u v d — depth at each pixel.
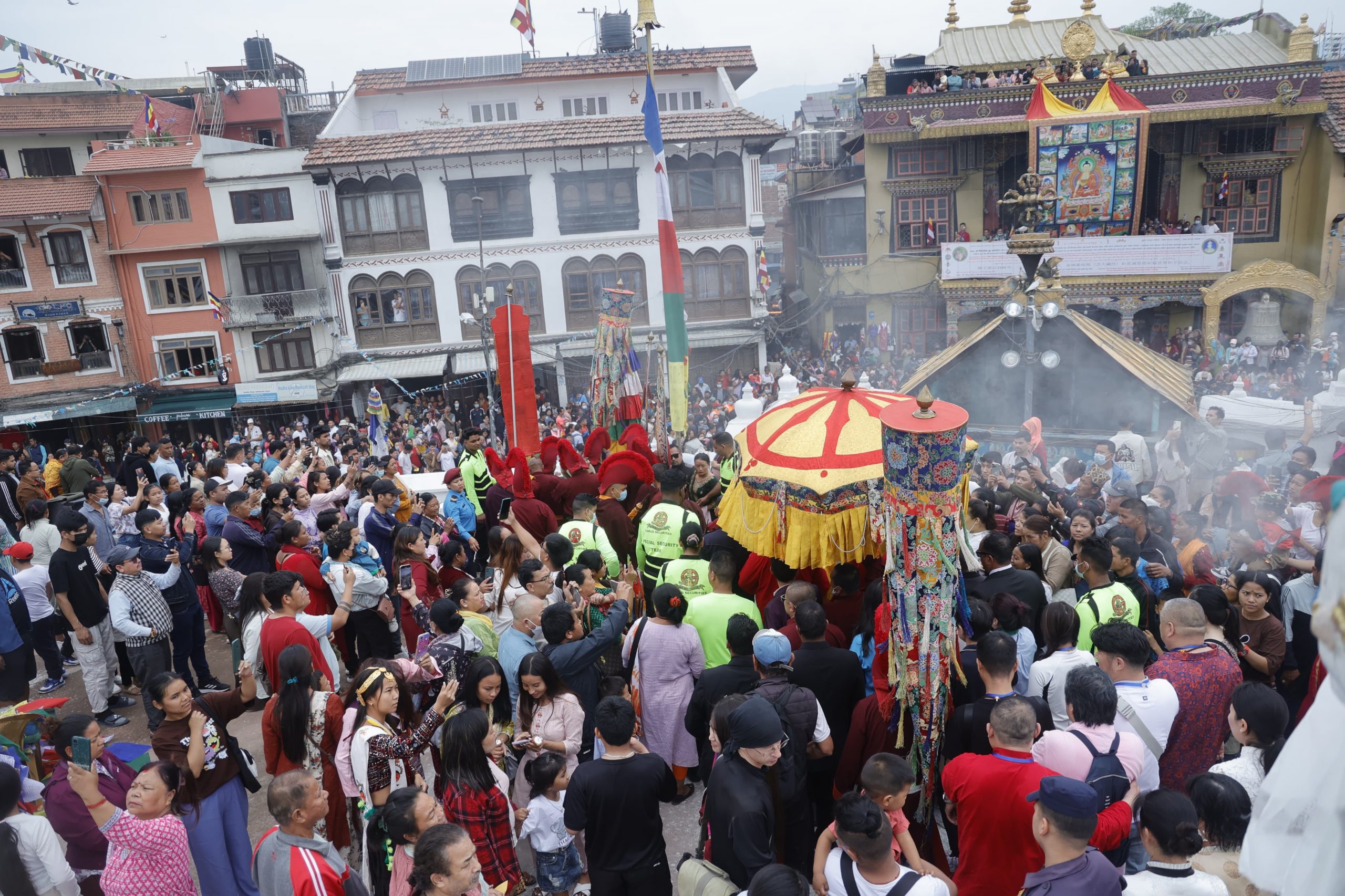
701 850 4.52
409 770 5.15
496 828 4.96
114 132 36.16
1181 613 4.88
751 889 3.41
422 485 12.73
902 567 4.78
